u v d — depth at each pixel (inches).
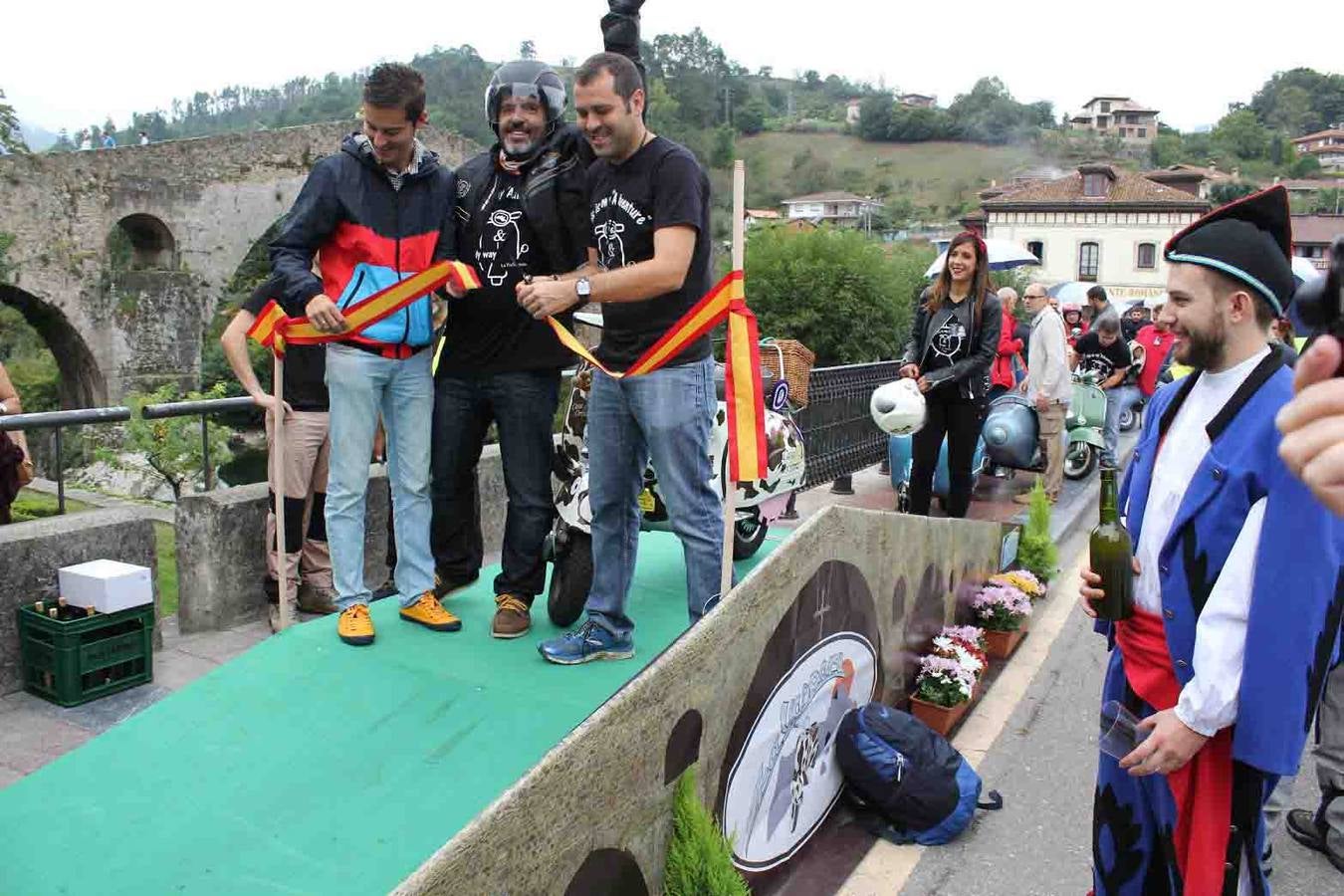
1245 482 89.5
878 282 876.6
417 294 141.6
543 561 158.4
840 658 151.4
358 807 108.9
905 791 151.3
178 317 1159.0
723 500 196.7
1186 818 96.0
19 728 173.8
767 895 134.3
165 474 508.4
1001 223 2265.0
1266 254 92.3
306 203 144.1
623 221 132.2
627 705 95.0
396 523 156.6
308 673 137.0
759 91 5826.8
